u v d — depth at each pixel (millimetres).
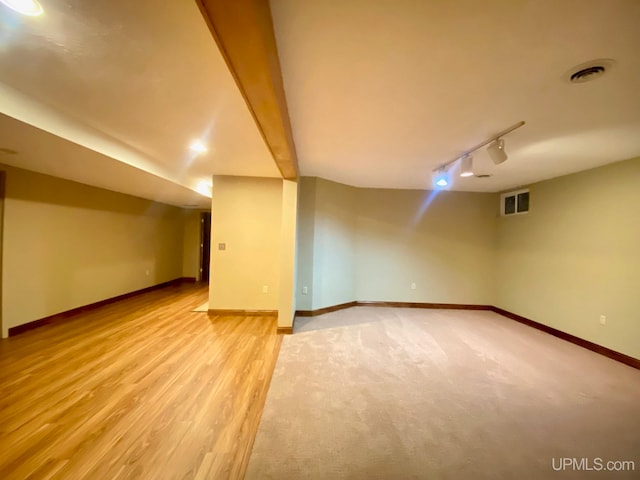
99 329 3820
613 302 3299
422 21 1259
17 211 3480
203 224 8031
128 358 2949
